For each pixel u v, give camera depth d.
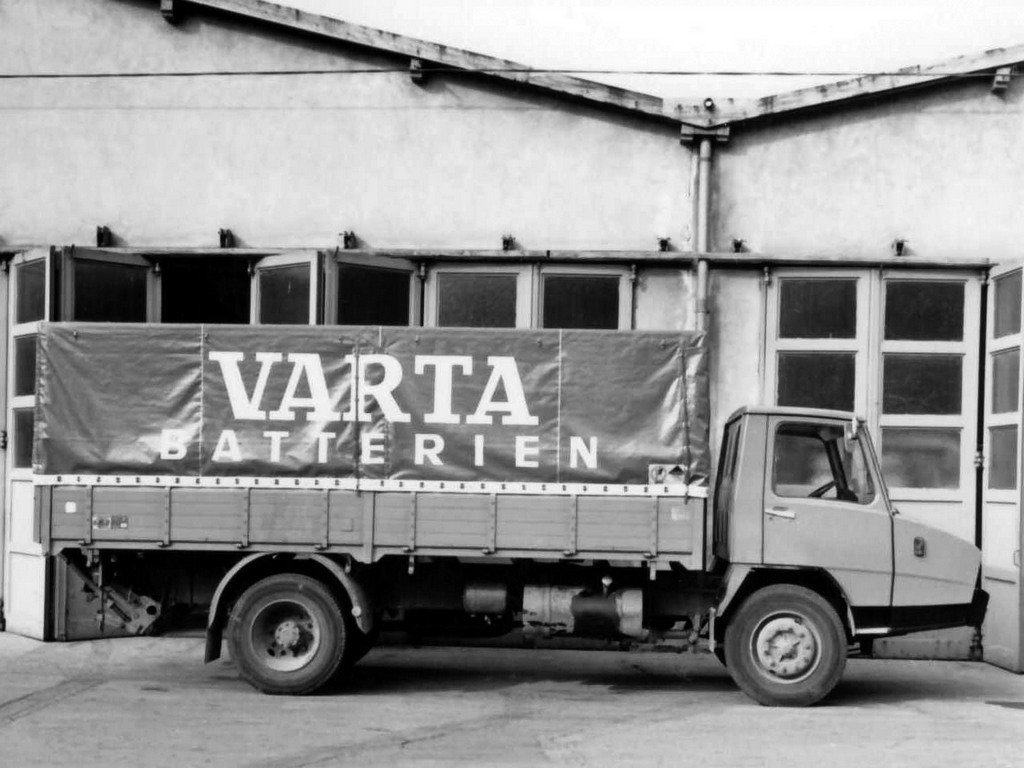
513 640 12.98
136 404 10.27
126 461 10.22
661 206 13.53
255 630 10.17
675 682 11.30
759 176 13.48
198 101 13.88
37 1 14.09
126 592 10.53
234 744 8.36
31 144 14.00
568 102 13.63
